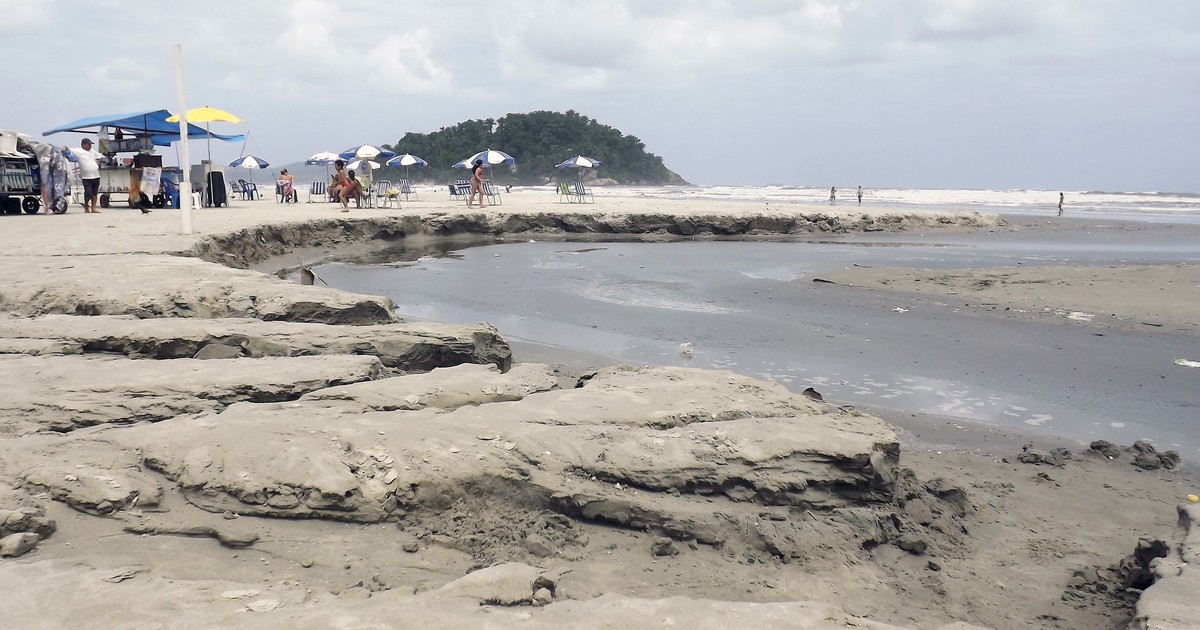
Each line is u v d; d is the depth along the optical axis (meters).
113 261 12.55
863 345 11.55
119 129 26.42
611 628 3.58
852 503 5.46
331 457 5.12
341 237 23.06
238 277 11.27
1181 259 22.12
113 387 6.31
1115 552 5.25
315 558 4.47
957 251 24.91
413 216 26.00
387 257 21.41
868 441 5.65
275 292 10.20
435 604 3.77
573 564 4.66
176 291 10.02
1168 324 12.82
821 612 3.80
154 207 25.64
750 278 18.27
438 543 4.75
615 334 12.20
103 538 4.45
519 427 5.72
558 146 145.12
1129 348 11.38
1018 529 5.59
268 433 5.40
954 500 5.79
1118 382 9.70
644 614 3.72
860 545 5.08
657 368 7.59
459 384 6.71
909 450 7.39
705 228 30.80
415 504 4.96
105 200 25.70
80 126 25.44
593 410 6.12
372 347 8.12
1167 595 3.87
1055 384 9.62
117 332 7.99
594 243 26.73
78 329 8.13
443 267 19.59
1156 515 5.90
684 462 5.33
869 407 8.70
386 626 3.51
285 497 4.82
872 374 10.02
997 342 11.77
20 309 9.95
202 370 6.84
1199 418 8.39
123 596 3.73
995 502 6.06
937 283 17.02
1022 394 9.23
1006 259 22.34
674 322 13.13
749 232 31.30
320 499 4.83
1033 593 4.67
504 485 5.14
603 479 5.26
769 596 4.47
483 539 4.84
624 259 21.97
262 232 19.42
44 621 3.48
